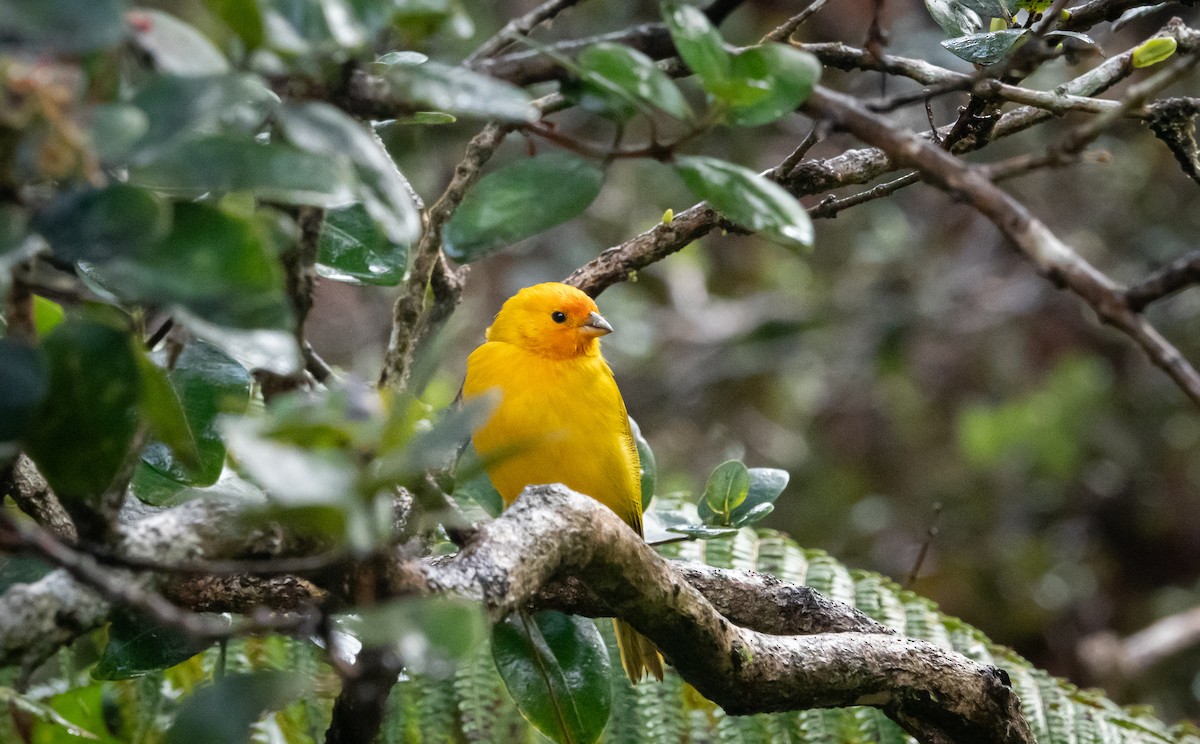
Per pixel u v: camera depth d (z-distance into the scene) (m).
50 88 2.66
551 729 5.28
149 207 2.91
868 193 6.41
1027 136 16.83
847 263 18.58
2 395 2.94
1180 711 14.73
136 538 3.59
